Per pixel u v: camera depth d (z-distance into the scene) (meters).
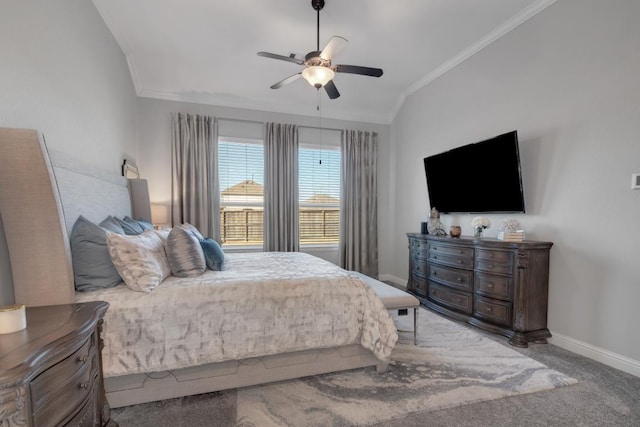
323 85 2.75
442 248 3.35
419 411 1.67
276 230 4.34
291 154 4.43
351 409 1.68
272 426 1.55
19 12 1.57
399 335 2.71
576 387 1.90
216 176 4.09
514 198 2.83
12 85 1.52
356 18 2.80
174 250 2.08
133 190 3.26
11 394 0.78
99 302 1.35
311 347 1.92
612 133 2.19
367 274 4.81
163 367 1.64
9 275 1.48
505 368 2.13
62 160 1.76
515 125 2.91
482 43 3.21
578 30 2.39
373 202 4.86
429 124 4.11
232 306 1.78
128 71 3.46
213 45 3.21
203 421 1.58
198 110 4.11
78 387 1.07
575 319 2.42
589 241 2.33
